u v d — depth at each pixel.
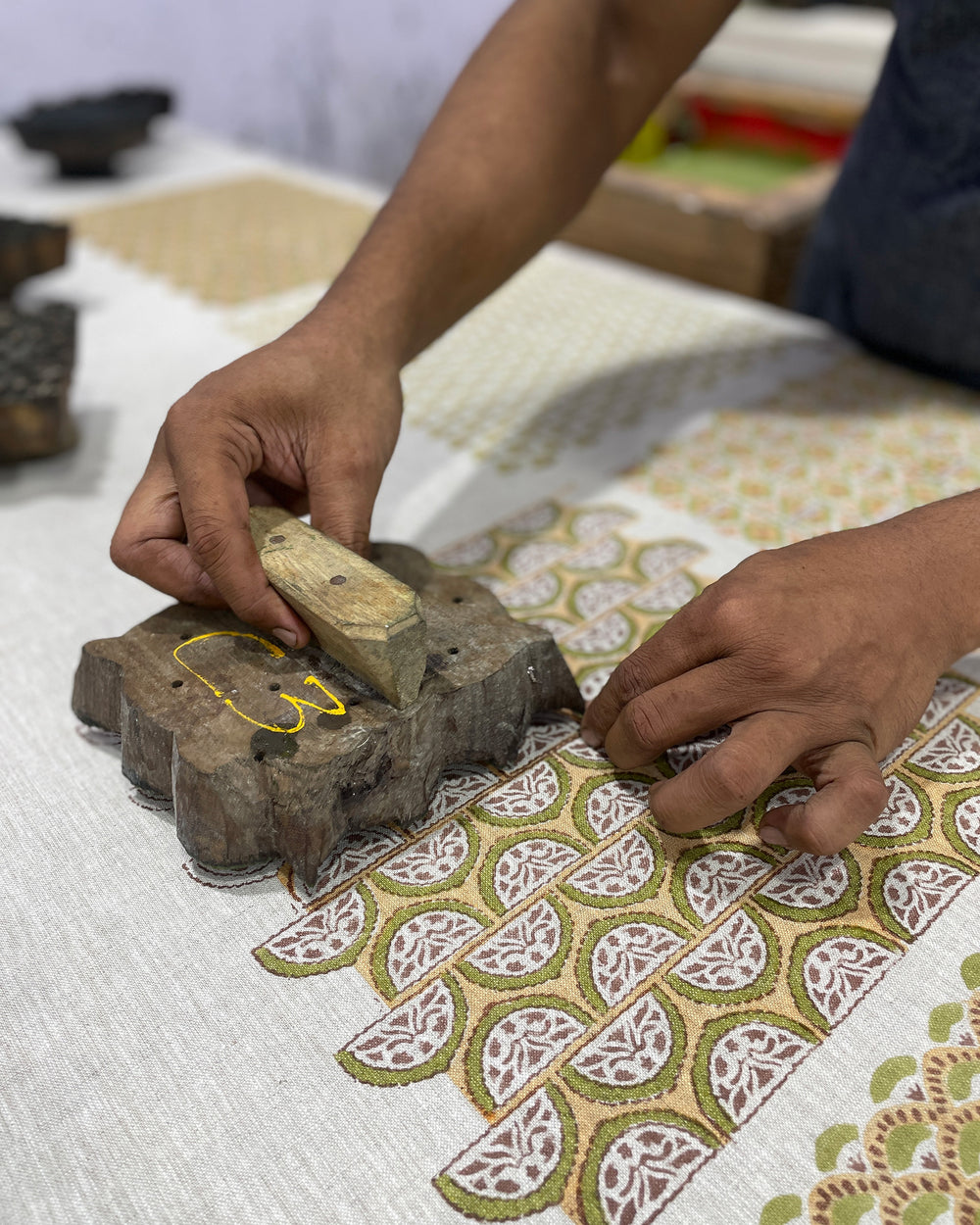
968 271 1.05
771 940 0.55
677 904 0.58
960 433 1.05
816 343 1.28
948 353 1.13
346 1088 0.49
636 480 1.00
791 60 2.51
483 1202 0.44
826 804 0.54
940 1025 0.51
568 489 1.00
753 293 2.20
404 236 0.83
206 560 0.62
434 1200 0.44
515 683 0.65
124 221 1.72
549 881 0.59
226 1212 0.44
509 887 0.59
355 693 0.61
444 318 0.90
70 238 1.33
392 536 0.93
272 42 2.78
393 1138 0.47
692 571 0.86
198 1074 0.49
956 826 0.62
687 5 0.93
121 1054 0.50
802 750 0.57
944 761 0.67
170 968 0.55
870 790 0.54
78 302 1.42
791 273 2.22
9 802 0.65
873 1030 0.51
